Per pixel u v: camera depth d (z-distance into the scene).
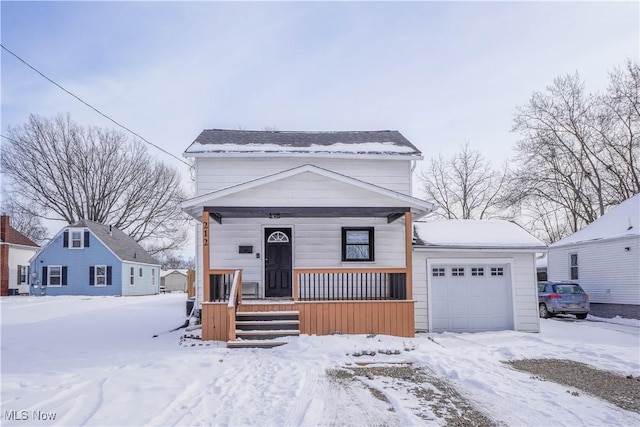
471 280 12.90
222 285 11.44
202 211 10.88
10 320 14.73
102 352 8.85
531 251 12.72
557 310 17.08
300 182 10.92
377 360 8.19
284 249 12.80
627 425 4.91
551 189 27.91
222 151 13.11
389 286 12.25
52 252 31.02
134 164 40.94
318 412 5.28
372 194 10.96
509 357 8.77
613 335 12.18
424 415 5.21
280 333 9.86
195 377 6.83
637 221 16.89
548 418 5.13
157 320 14.69
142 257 36.16
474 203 34.94
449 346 10.02
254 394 6.00
